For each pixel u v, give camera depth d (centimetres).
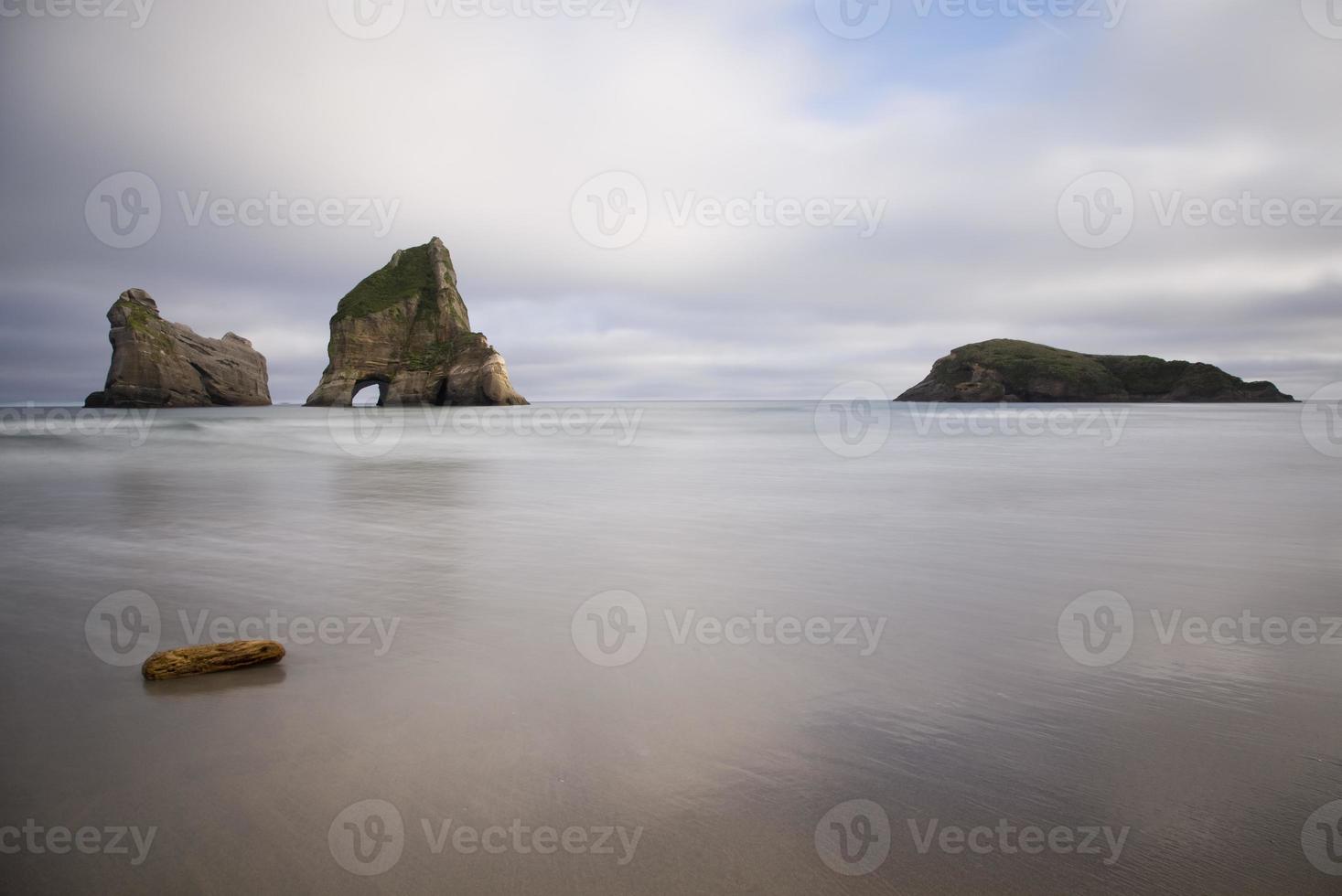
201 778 385
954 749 417
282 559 906
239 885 305
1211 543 1007
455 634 617
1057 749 416
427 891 300
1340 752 414
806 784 379
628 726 444
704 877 309
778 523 1185
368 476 1941
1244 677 523
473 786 378
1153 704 476
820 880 306
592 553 943
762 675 527
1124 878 306
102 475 1961
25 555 921
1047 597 731
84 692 494
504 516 1262
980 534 1082
